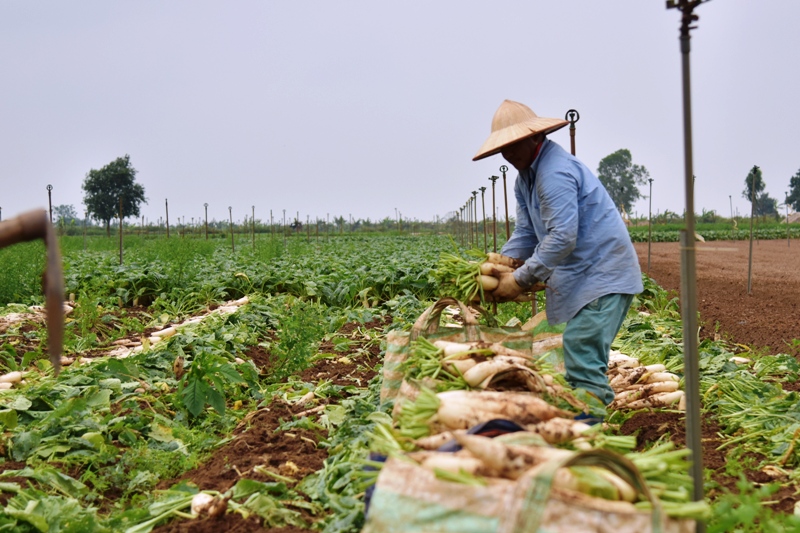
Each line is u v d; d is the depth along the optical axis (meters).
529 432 3.00
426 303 14.85
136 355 7.55
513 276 5.14
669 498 2.67
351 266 19.84
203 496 4.20
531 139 5.19
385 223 79.06
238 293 15.95
